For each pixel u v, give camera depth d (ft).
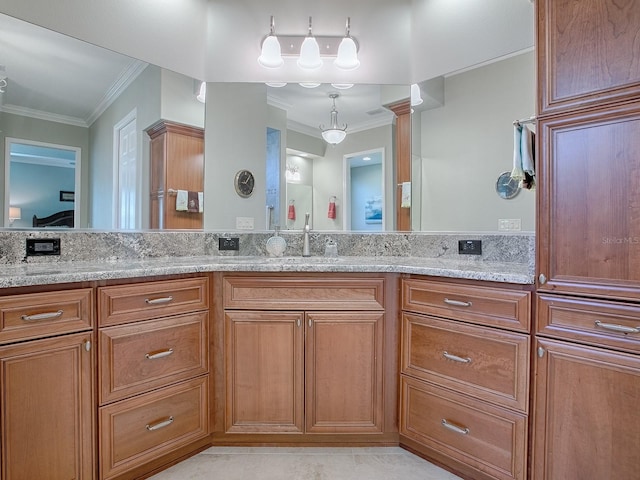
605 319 3.89
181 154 7.18
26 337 3.96
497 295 4.64
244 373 5.63
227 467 5.28
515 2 6.45
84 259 6.06
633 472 3.72
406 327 5.57
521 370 4.45
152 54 6.82
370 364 5.65
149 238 6.76
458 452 5.00
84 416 4.38
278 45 7.34
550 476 4.24
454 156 7.08
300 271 5.54
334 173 7.82
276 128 7.73
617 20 3.86
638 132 3.74
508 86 6.53
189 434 5.37
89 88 6.23
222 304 5.63
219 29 7.50
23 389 3.95
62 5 5.91
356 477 5.09
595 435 3.94
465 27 6.95
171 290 5.15
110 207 6.45
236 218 7.64
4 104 5.54
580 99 4.09
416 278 5.47
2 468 3.82
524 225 6.33
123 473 4.72
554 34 4.30
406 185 7.53
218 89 7.49
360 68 7.64
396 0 7.57
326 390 5.64
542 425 4.29
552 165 4.29
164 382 5.09
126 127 6.60
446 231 7.19
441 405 5.19
